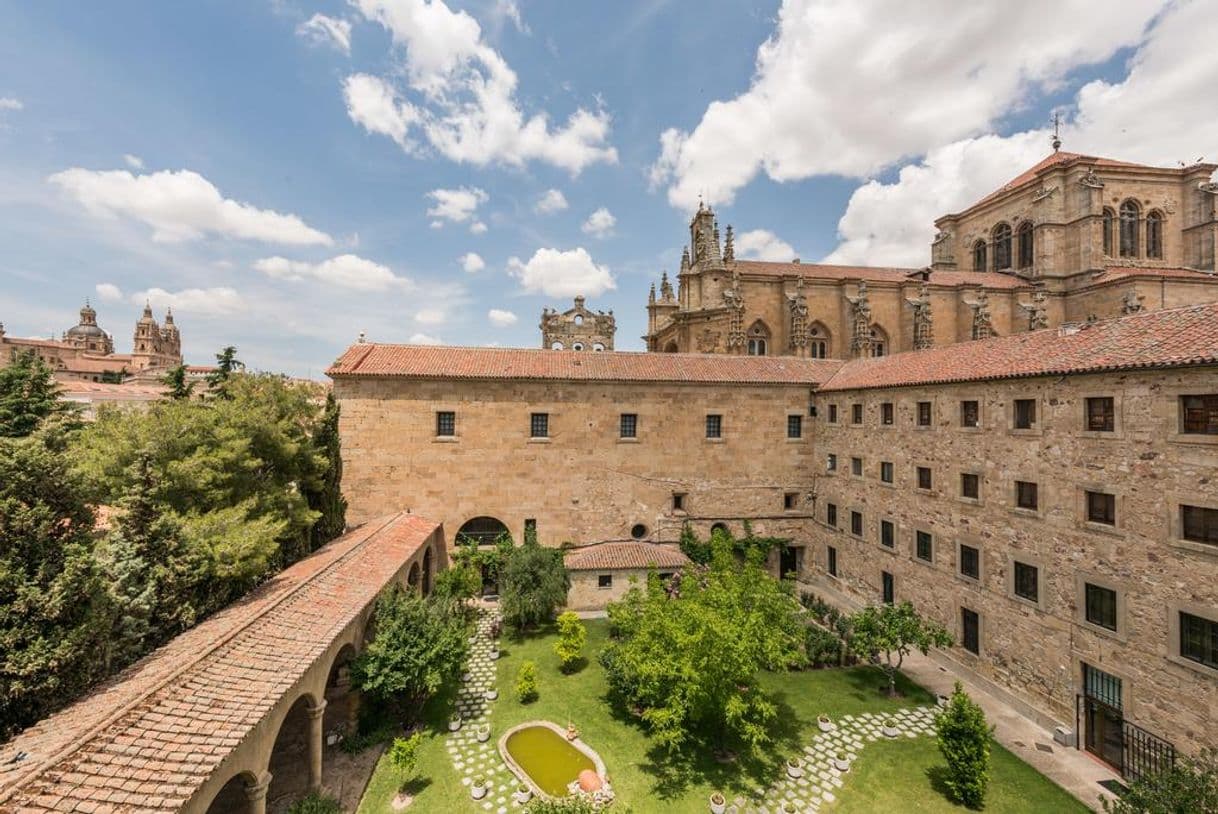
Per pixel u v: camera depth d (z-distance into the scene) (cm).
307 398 3062
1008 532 2209
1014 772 1766
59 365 10762
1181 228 5156
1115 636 1778
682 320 4825
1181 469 1603
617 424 3578
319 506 3006
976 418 2412
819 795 1667
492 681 2339
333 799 1596
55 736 1138
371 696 1945
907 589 2820
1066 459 1970
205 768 1074
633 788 1677
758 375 3775
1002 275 5344
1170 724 1612
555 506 3500
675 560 3197
